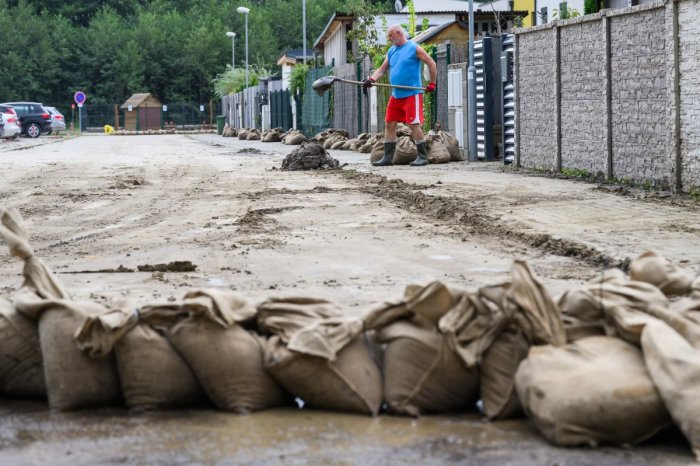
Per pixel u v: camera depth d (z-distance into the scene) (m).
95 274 19.84
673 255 20.11
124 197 36.34
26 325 12.59
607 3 61.59
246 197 35.25
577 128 40.25
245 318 12.19
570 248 21.53
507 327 11.68
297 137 91.06
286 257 21.59
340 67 85.50
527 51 44.69
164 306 12.24
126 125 194.25
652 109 34.12
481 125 51.75
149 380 11.96
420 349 11.70
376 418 11.61
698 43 30.95
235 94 163.62
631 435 10.43
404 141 49.94
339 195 35.22
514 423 11.36
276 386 12.07
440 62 57.28
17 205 34.00
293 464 10.07
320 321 11.96
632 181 35.84
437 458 10.19
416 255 21.62
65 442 10.92
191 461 10.22
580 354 10.91
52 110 145.25
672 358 10.38
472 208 29.14
